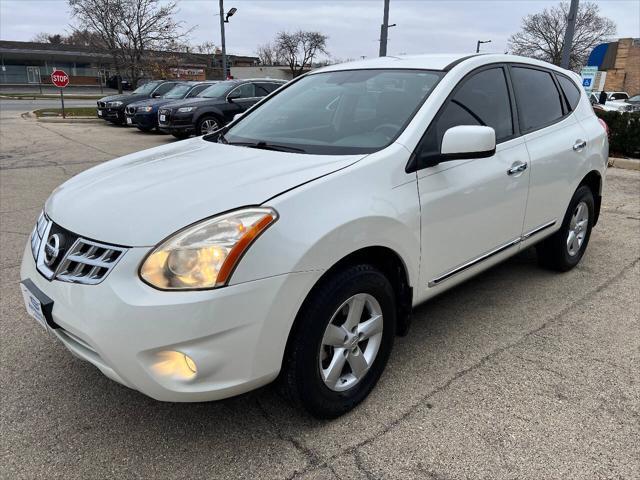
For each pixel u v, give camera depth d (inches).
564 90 167.8
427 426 99.2
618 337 133.2
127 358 80.0
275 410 104.2
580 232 176.9
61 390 110.8
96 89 2234.3
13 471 88.6
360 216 92.6
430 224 109.2
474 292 160.7
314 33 2455.7
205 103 524.7
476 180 120.0
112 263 81.7
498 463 89.9
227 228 81.4
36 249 98.5
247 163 104.7
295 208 86.4
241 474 88.2
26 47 2539.4
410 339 132.0
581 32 1814.7
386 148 105.7
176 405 106.0
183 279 79.0
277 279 83.0
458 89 122.4
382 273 102.7
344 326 97.7
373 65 140.0
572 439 95.5
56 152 452.4
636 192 302.2
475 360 122.1
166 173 103.7
